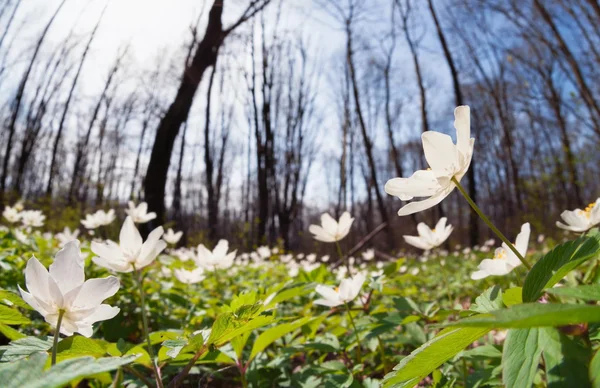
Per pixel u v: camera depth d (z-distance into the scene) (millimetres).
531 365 807
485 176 38812
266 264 7957
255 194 36906
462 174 1219
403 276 3051
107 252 1557
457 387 1797
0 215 8648
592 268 1399
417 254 18719
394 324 2137
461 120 1175
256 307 1261
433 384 1553
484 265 1610
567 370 749
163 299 3373
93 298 1082
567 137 17422
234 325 1281
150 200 11438
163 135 11672
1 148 30672
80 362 751
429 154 1192
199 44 11758
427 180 1239
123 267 1574
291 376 2127
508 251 1571
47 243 4934
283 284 2475
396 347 2881
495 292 1173
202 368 2461
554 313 601
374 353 2479
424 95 21422
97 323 2594
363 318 2438
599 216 1733
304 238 32219
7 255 3383
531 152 33312
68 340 1199
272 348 2959
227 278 5062
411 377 1004
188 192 38469
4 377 685
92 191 27969
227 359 1808
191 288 4273
